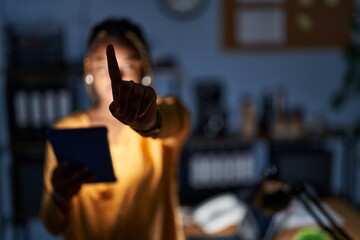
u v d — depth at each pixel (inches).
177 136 36.8
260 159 124.6
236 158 108.6
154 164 36.7
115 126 37.4
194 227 97.7
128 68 35.0
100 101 37.6
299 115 112.3
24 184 102.1
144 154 36.3
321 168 111.0
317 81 123.0
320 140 118.4
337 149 125.6
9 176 107.1
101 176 36.2
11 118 99.5
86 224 36.9
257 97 122.0
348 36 121.3
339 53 122.0
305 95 123.5
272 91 121.8
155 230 36.9
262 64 120.6
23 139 100.3
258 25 118.6
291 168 110.3
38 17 112.0
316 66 122.3
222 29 117.5
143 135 30.5
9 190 108.0
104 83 35.6
